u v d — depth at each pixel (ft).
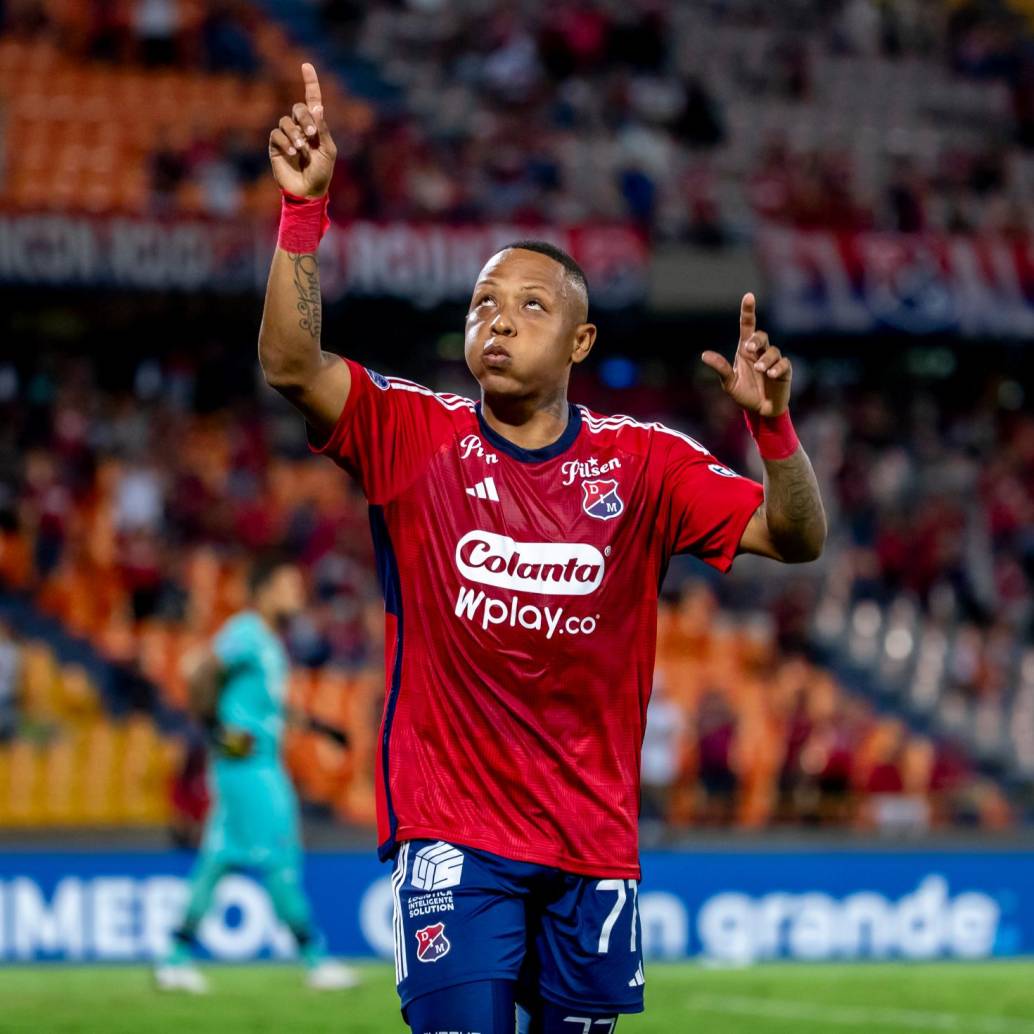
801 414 238.89
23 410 203.82
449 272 206.59
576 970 42.80
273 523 194.59
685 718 176.35
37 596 184.14
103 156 233.35
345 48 271.28
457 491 42.55
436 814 42.14
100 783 160.35
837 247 221.25
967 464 233.76
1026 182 276.82
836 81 288.71
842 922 132.57
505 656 41.96
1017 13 318.04
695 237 222.07
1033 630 214.90
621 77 264.93
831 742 160.35
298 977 111.04
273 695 100.07
